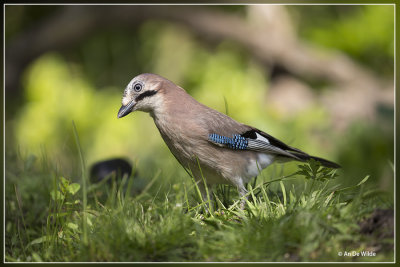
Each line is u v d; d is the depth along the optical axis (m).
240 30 17.41
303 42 17.53
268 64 17.53
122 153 14.72
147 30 17.86
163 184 7.66
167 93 6.92
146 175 8.96
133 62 18.02
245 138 6.96
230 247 5.20
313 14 17.66
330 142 13.41
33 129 14.92
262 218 5.57
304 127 13.76
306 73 17.34
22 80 17.89
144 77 6.91
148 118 15.77
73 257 5.47
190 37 17.72
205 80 16.38
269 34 17.38
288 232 5.11
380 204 6.04
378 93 16.66
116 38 18.14
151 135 15.40
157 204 6.69
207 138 6.77
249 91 15.45
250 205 5.93
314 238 5.08
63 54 18.25
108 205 6.59
